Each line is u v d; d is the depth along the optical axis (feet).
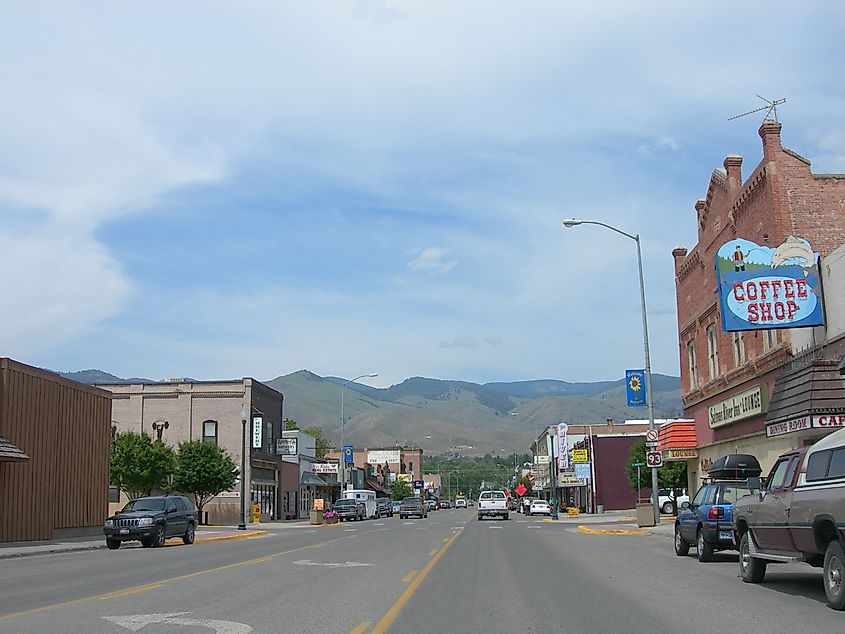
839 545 40.91
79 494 122.83
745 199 104.12
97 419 129.70
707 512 67.51
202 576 59.52
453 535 121.19
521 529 143.64
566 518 217.97
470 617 39.88
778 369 96.02
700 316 130.72
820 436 85.30
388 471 502.38
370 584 53.88
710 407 123.95
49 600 45.60
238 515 205.87
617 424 354.74
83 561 76.38
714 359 126.62
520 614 40.88
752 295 88.12
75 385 122.52
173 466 187.62
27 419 107.96
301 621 38.19
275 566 68.03
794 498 44.80
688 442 135.95
